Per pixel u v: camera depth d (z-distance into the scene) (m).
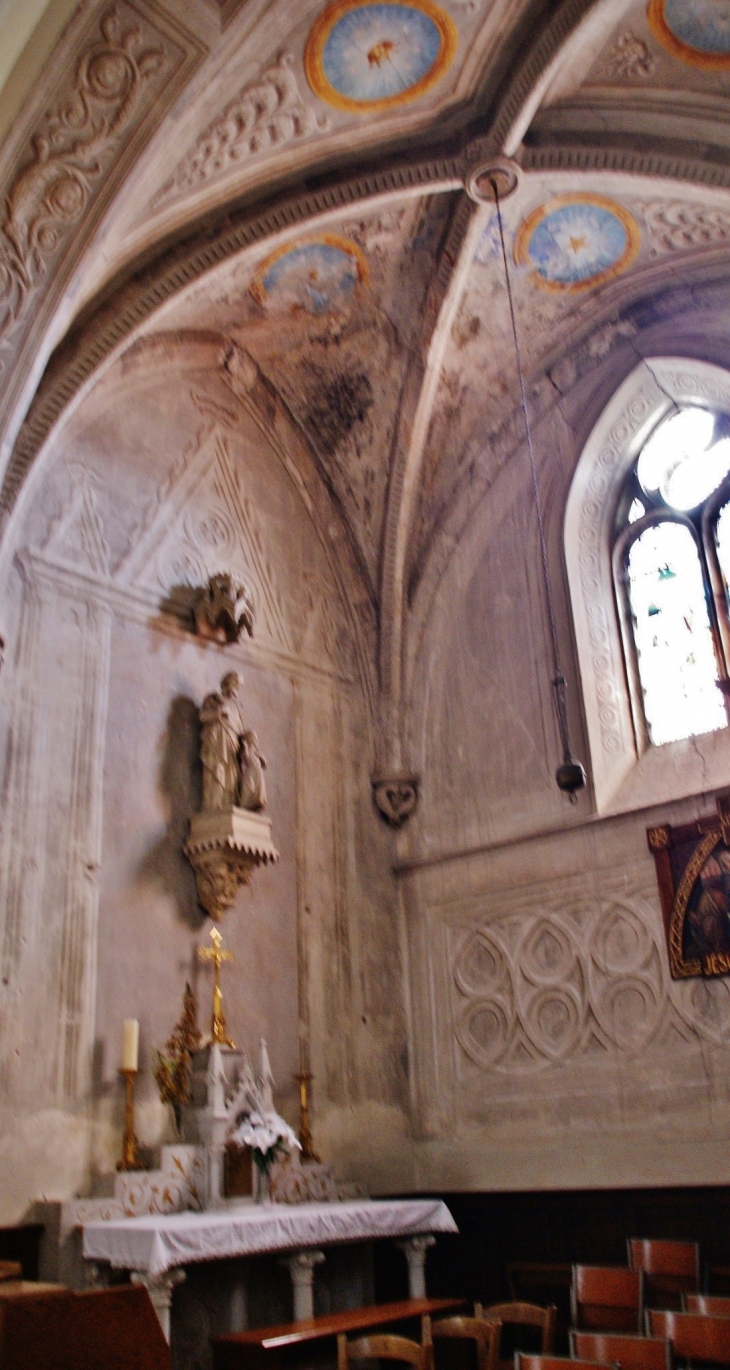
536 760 12.09
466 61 9.75
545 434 13.11
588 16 9.12
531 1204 10.70
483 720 12.67
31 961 8.91
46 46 7.83
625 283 12.30
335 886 12.06
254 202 10.47
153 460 11.51
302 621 12.80
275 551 12.73
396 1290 10.87
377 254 11.55
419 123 10.34
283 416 13.23
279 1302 9.55
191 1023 9.96
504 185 10.64
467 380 12.92
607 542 12.65
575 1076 10.83
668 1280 8.73
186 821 10.63
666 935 10.53
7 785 9.16
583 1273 8.20
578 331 12.86
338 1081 11.30
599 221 11.45
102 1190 8.70
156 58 8.18
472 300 12.12
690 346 11.94
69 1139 8.73
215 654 11.54
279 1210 9.06
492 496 13.39
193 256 10.36
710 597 11.70
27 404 8.82
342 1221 9.06
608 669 12.11
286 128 9.70
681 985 10.37
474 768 12.58
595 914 11.13
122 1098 9.21
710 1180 9.70
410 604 13.51
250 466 12.71
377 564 13.45
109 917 9.62
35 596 9.92
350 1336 8.62
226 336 12.36
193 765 10.88
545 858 11.67
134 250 9.96
